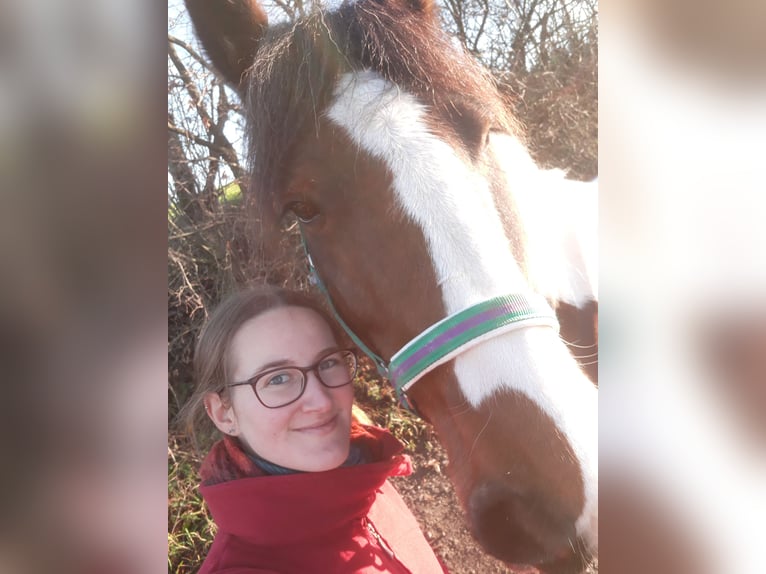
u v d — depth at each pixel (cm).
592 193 149
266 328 95
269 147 102
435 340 88
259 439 94
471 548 150
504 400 83
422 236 90
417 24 105
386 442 111
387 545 109
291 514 90
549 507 82
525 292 87
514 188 107
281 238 135
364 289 100
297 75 100
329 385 97
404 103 97
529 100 218
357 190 96
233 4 115
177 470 152
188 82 179
